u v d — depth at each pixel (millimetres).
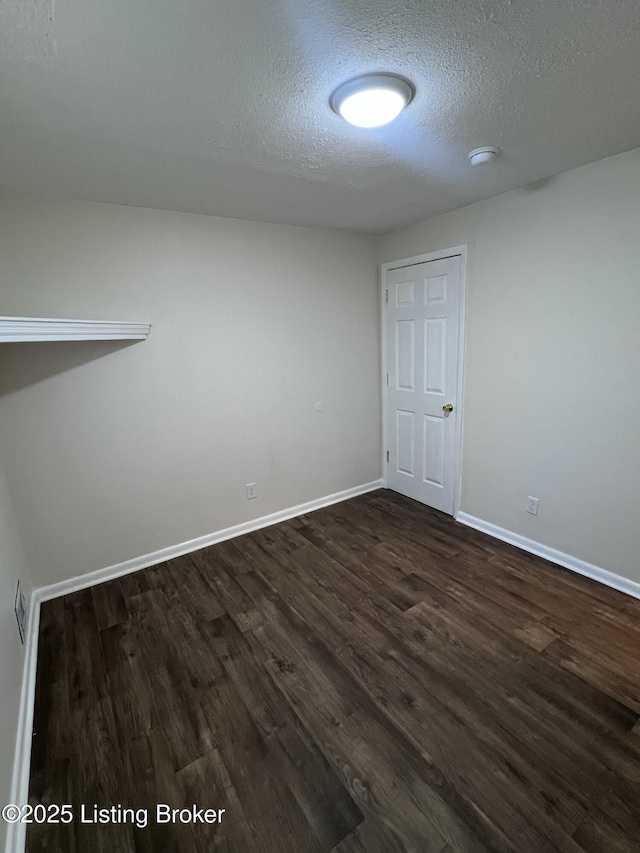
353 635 2064
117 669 1912
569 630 2029
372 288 3543
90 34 1022
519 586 2385
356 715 1634
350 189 2254
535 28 1079
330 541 3002
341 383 3525
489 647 1944
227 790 1389
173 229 2582
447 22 1043
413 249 3168
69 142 1594
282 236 3010
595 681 1738
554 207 2262
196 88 1278
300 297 3166
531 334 2506
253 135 1593
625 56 1196
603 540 2350
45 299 2260
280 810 1322
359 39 1093
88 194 2189
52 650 2047
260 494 3244
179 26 1013
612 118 1584
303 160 1840
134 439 2656
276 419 3221
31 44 1047
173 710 1692
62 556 2521
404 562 2689
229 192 2225
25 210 2158
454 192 2408
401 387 3547
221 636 2098
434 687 1743
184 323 2709
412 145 1746
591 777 1372
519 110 1502
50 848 1257
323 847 1224
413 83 1310
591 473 2348
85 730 1620
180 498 2889
